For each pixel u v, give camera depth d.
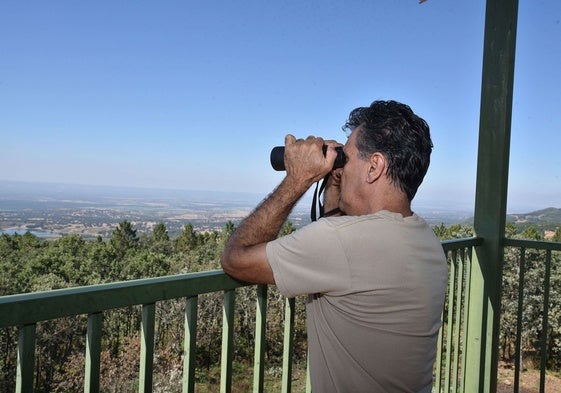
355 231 0.97
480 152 2.34
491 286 2.29
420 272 0.98
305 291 0.99
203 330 13.32
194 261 33.69
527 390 9.24
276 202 1.11
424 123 1.07
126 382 16.47
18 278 31.88
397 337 0.96
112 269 37.16
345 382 1.00
